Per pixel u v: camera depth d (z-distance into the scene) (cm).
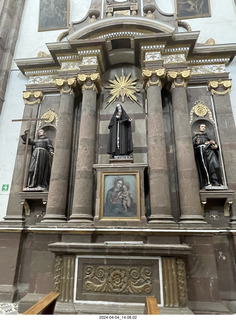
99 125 619
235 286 464
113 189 495
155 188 486
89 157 534
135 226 462
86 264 415
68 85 604
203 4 736
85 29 602
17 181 584
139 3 705
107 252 407
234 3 727
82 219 481
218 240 495
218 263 481
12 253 512
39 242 478
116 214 479
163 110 609
